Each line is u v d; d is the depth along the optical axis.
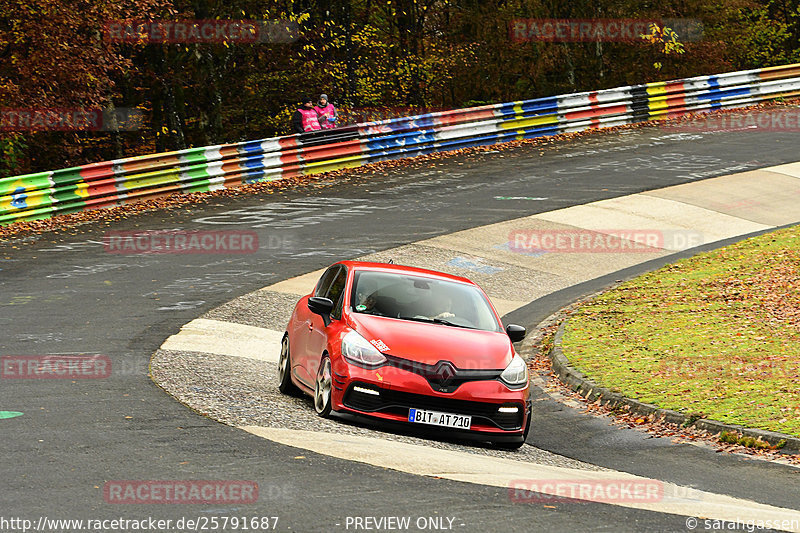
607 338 46.88
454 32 144.50
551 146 102.56
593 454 30.52
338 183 87.56
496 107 104.19
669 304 53.00
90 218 73.69
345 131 94.06
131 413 27.69
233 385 33.69
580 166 92.06
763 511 22.53
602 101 111.38
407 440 27.69
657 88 115.00
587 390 39.25
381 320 30.33
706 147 99.12
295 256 61.66
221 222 72.44
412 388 28.16
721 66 151.00
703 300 53.25
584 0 143.38
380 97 138.75
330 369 29.16
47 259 59.81
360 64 136.38
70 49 88.12
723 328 47.03
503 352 29.98
